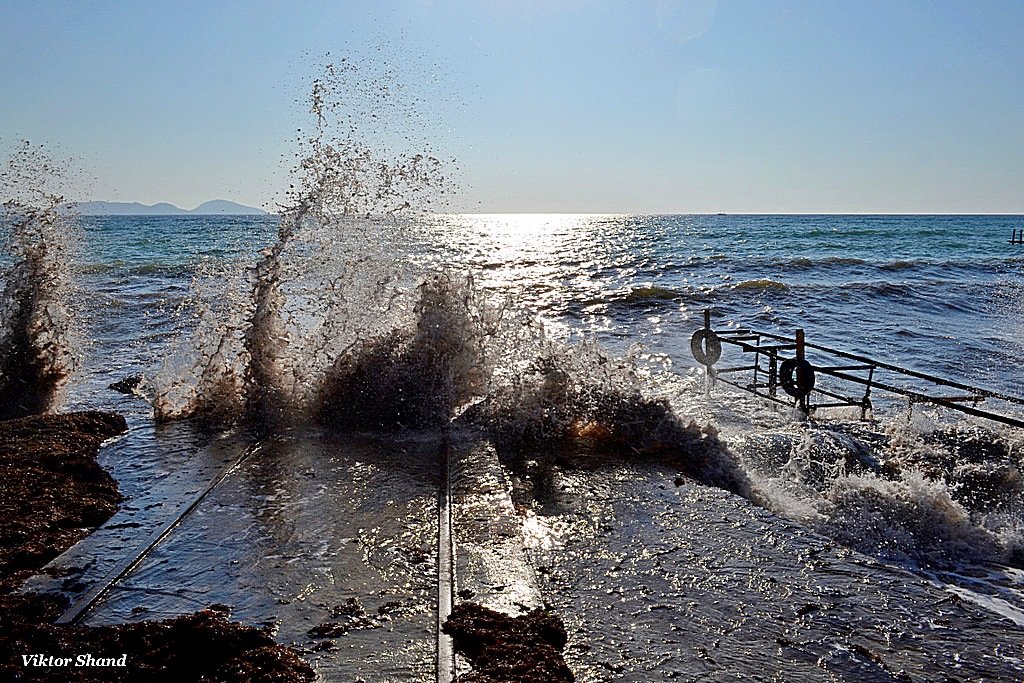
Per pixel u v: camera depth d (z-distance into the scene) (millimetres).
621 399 6355
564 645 2902
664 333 13938
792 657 2885
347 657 2686
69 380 8289
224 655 2689
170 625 2857
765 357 11297
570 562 3674
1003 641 3062
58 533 3820
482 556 3523
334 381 6289
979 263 29281
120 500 4324
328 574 3338
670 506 4504
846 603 3332
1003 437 6723
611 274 26109
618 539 3977
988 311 17469
